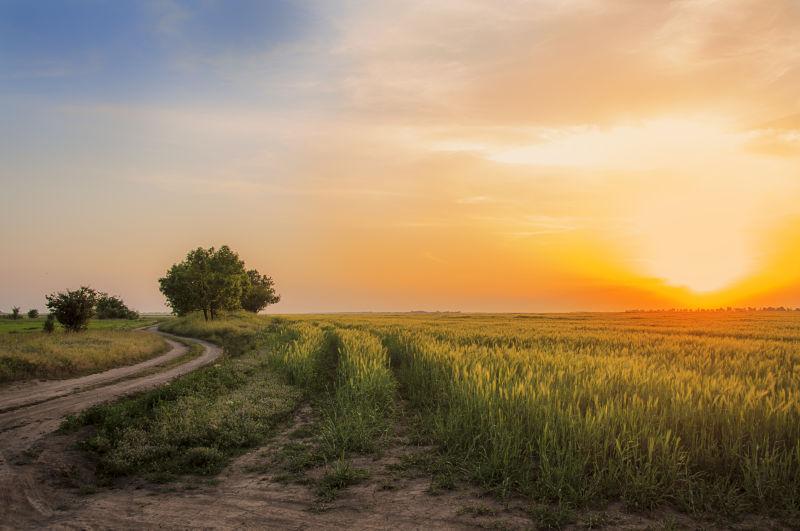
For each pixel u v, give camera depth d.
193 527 7.73
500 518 7.45
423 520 7.53
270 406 15.91
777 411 8.83
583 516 7.29
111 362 30.53
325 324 56.28
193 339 55.72
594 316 96.94
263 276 125.31
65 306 45.00
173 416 13.98
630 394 10.98
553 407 9.85
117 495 9.48
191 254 76.88
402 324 52.38
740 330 40.03
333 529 7.39
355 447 11.34
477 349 20.53
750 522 6.98
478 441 10.29
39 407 16.84
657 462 8.05
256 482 9.80
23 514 8.57
